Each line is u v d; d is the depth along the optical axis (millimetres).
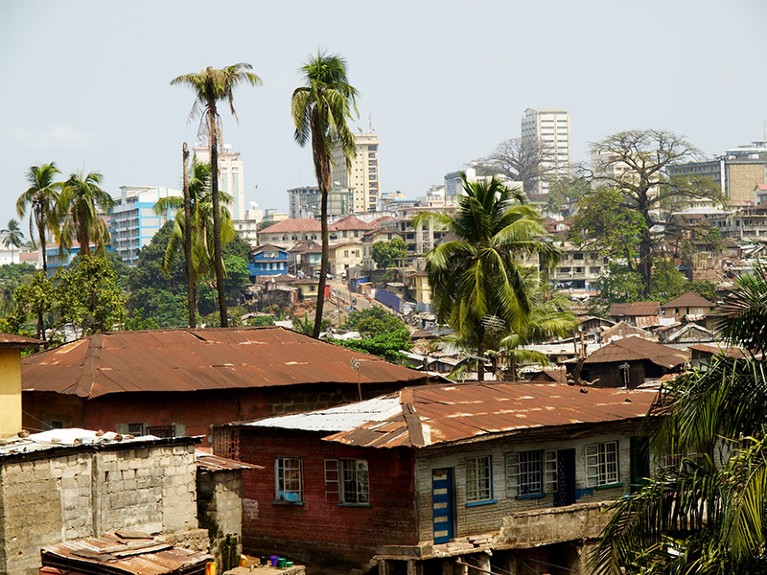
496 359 102688
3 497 49531
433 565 62031
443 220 95938
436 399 68938
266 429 68750
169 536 55219
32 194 128750
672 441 44656
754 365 43562
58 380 75375
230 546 59312
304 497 66750
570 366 163125
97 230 133000
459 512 62875
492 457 64688
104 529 53219
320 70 105000
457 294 94750
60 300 123562
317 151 104812
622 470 70188
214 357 82375
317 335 106188
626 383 158000
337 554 65000
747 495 39938
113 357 78438
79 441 54500
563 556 65000
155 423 76625
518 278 95062
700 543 42438
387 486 62781
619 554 44500
